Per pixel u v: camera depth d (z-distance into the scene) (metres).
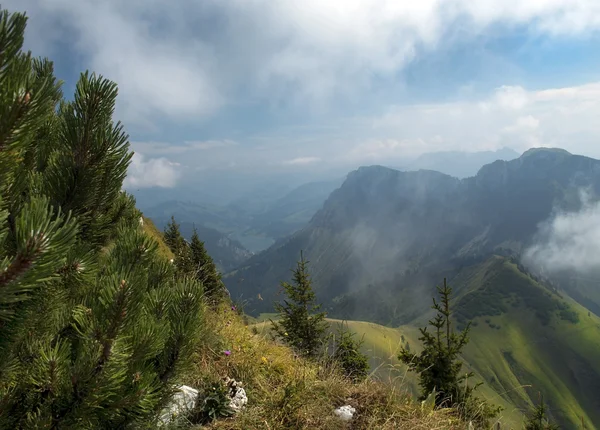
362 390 5.02
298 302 13.55
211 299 7.79
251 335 6.89
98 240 3.11
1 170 1.59
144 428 2.48
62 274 2.19
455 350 9.19
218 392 4.15
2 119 1.47
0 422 1.80
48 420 1.82
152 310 2.74
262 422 4.01
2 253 1.67
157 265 3.32
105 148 2.43
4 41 1.43
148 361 2.68
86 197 2.43
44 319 2.22
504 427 5.98
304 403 4.37
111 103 2.50
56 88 1.70
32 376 1.93
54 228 1.51
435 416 4.62
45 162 2.81
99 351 1.92
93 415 2.00
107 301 2.01
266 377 5.12
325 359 6.33
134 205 3.74
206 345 5.24
